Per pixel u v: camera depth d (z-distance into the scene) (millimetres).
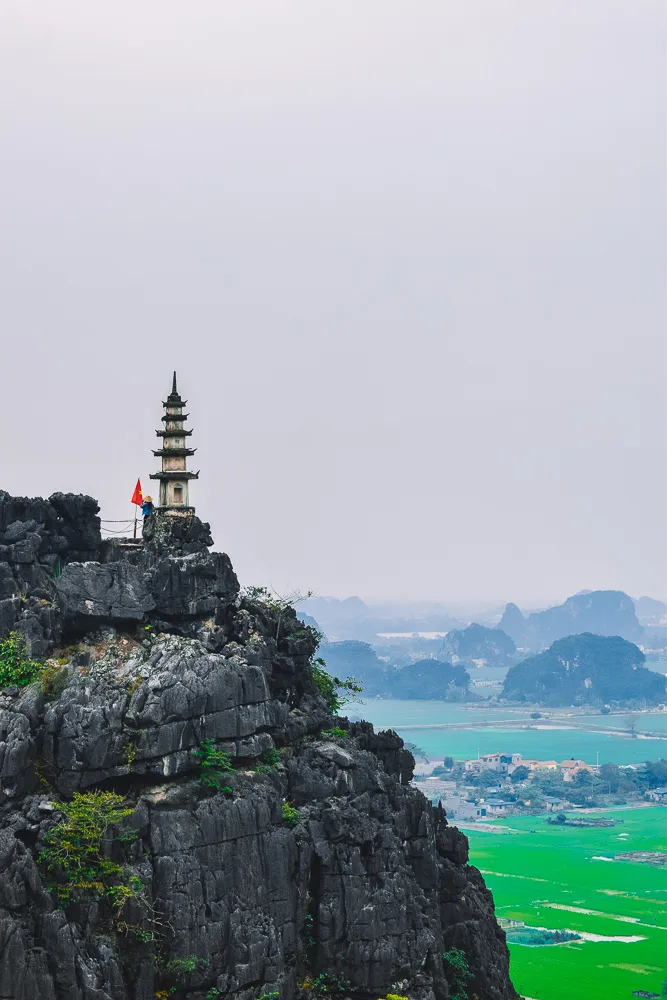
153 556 154625
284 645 160125
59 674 142625
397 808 160875
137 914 133500
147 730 138750
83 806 133875
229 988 138000
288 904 145000
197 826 139375
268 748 149125
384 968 148000
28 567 151875
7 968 124562
